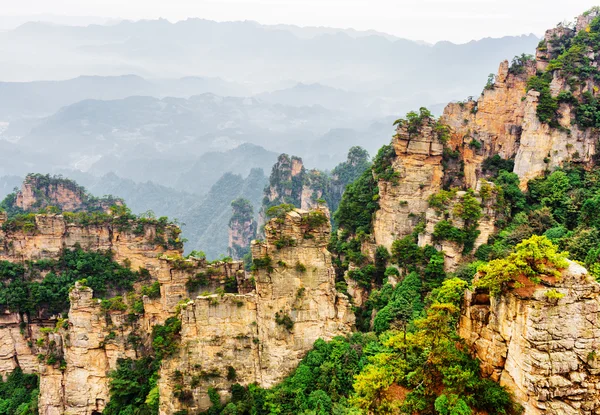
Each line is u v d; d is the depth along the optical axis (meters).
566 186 71.56
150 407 68.62
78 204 152.00
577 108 75.56
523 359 35.19
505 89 86.75
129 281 95.19
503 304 37.50
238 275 75.94
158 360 72.31
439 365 39.97
